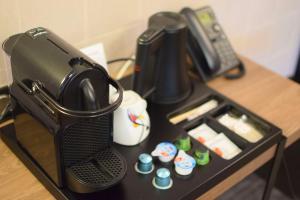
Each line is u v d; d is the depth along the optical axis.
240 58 1.57
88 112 0.82
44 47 0.90
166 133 1.11
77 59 0.86
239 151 1.12
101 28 1.30
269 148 1.18
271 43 2.05
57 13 1.17
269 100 1.35
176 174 0.99
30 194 0.97
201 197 1.02
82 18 1.23
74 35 1.25
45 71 0.86
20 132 1.02
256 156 1.13
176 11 1.47
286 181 1.99
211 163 1.03
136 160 1.02
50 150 0.91
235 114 1.26
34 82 0.88
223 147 1.13
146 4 1.37
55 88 0.83
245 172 1.15
